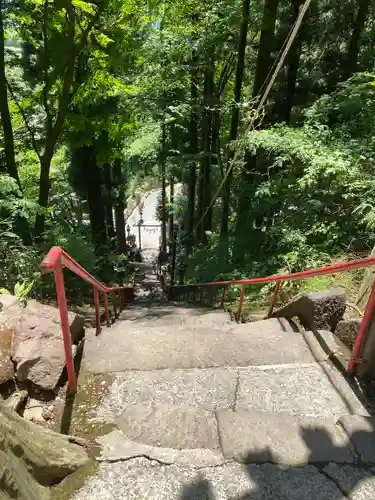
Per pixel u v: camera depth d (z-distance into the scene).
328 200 6.63
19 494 1.92
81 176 15.11
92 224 15.46
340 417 2.67
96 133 10.88
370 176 6.04
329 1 9.57
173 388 3.07
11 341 3.21
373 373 3.05
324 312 4.02
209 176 14.22
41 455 2.17
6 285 5.97
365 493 2.14
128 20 9.12
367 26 10.79
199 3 10.65
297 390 3.03
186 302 11.62
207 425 2.61
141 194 40.38
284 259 6.52
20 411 2.78
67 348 2.81
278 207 8.54
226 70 13.05
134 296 15.26
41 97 9.52
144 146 16.94
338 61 10.44
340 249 6.11
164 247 24.28
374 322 2.90
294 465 2.30
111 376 3.20
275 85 9.98
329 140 6.75
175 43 11.04
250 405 2.89
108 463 2.32
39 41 8.78
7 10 7.42
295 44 9.58
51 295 6.91
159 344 3.71
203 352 3.59
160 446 2.47
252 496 2.12
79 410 2.84
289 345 3.67
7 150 8.01
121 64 8.85
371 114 6.84
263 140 6.59
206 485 2.18
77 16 7.58
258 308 6.50
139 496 2.12
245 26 9.07
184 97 12.38
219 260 9.71
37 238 8.83
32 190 13.34
